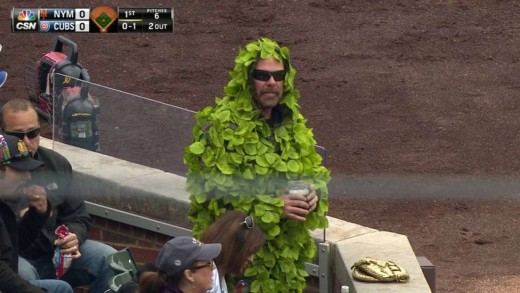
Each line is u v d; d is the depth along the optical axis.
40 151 27.72
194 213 25.25
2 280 23.31
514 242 39.22
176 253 19.86
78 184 28.23
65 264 26.61
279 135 24.84
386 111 53.38
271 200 24.50
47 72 42.56
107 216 31.48
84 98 32.19
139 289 20.47
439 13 67.94
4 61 57.91
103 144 32.22
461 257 37.94
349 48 62.47
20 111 26.89
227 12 67.94
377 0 70.31
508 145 49.00
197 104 53.75
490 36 64.25
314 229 26.17
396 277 26.14
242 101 24.67
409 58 61.06
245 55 24.66
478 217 41.31
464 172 45.59
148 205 30.84
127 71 58.28
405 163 46.69
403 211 41.75
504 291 34.78
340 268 28.11
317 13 68.00
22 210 26.59
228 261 22.00
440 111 53.44
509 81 57.66
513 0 70.31
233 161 24.42
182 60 60.12
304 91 56.06
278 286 25.31
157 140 31.09
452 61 60.59
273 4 69.56
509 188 43.78
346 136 50.03
